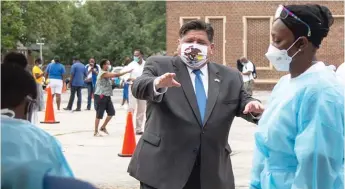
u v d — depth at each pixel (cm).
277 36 293
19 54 306
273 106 295
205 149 378
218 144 384
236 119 1538
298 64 293
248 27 2789
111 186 721
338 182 273
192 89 387
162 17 5275
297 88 283
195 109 381
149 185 378
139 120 1205
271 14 2750
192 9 2797
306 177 269
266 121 296
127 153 941
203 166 377
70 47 5331
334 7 2569
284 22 290
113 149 1020
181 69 393
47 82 1947
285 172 284
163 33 5231
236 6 2777
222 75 402
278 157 287
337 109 271
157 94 368
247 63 1834
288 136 281
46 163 223
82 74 1872
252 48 2791
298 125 278
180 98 382
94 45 5284
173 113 377
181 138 376
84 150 1008
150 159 381
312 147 268
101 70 1197
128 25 5225
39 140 226
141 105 1198
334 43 2603
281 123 282
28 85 244
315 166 268
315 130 269
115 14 5241
